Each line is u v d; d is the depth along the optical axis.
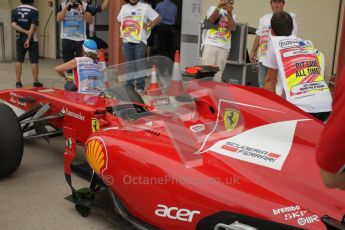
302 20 8.54
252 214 2.31
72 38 8.47
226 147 2.85
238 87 3.20
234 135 2.97
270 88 4.17
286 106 3.08
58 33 13.84
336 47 8.13
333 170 1.20
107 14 13.34
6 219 3.58
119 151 3.01
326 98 3.94
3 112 4.26
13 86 9.20
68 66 4.86
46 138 4.89
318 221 2.19
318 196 2.35
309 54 3.99
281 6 6.72
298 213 2.25
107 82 4.04
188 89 3.33
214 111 3.13
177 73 3.49
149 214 2.84
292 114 3.01
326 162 1.20
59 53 14.02
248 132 2.96
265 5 9.10
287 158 2.67
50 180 4.42
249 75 7.80
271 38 4.04
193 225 2.58
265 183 2.47
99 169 3.18
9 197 4.00
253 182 2.49
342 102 1.16
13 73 10.91
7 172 4.33
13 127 4.23
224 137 2.97
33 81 9.80
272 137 2.88
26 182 4.36
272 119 2.97
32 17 8.90
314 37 8.41
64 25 8.42
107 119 3.84
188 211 2.58
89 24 8.84
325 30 8.24
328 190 2.39
